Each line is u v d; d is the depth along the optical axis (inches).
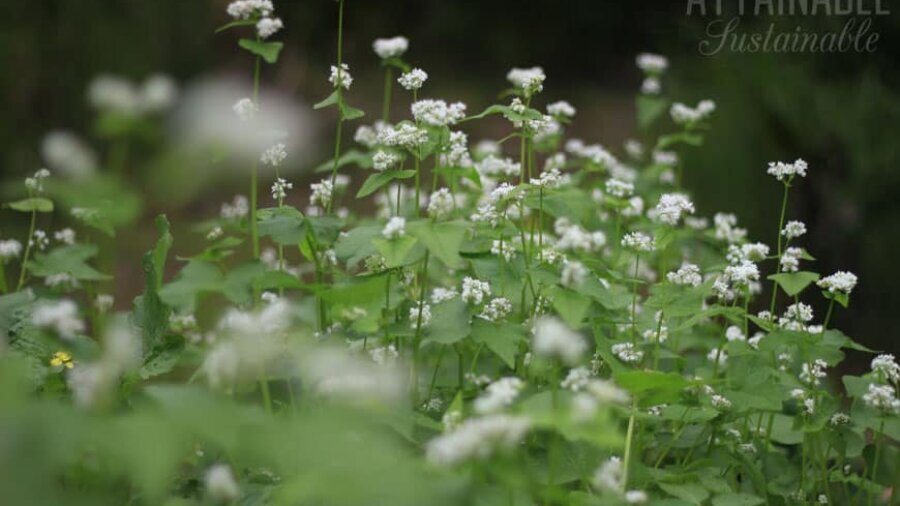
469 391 55.0
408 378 55.1
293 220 52.8
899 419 54.9
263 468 50.8
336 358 46.2
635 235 56.4
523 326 55.5
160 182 44.4
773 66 85.0
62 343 48.6
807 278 55.9
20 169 107.3
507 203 59.1
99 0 120.1
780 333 55.2
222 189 111.0
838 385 76.5
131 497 49.4
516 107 57.4
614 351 56.2
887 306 81.2
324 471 43.4
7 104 109.6
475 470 46.0
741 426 58.3
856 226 82.2
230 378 47.5
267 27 52.0
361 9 165.9
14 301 53.9
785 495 56.4
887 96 81.5
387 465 43.6
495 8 170.7
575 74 170.4
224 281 48.5
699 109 74.5
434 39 170.1
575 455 51.8
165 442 43.1
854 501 56.7
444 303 54.0
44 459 42.8
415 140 55.3
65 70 114.2
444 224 50.2
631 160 91.0
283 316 48.7
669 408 54.7
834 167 82.6
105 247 64.9
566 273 49.4
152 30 125.5
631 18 169.2
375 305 49.7
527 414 45.6
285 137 51.5
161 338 52.9
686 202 55.7
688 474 53.1
